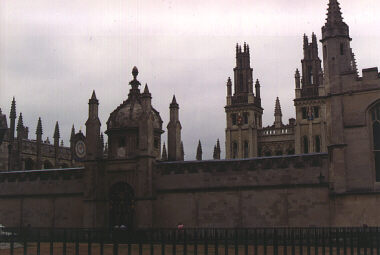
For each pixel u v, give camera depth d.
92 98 62.69
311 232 44.78
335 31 52.41
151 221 57.84
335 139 51.06
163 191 58.59
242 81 147.50
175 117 66.50
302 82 139.88
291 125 136.50
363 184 49.62
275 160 54.47
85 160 61.88
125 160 60.34
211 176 56.91
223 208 55.78
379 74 50.19
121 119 62.19
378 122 50.22
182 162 58.50
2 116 91.69
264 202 54.16
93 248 41.69
